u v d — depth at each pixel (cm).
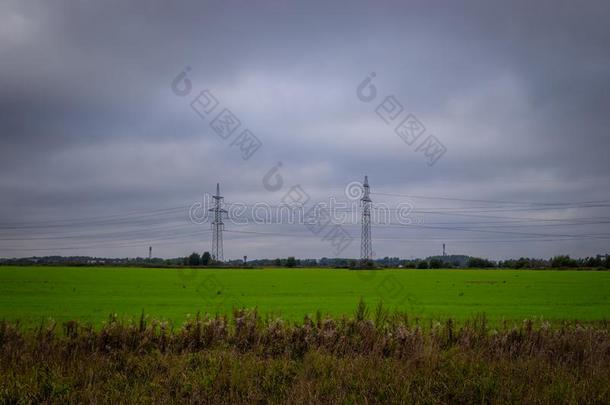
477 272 9325
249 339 1535
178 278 6212
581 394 1073
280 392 1104
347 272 8831
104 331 1503
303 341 1514
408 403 1034
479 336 1583
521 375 1198
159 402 1031
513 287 4962
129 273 7538
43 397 1071
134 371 1256
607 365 1329
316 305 2967
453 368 1241
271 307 2833
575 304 3203
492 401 1068
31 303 3025
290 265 13688
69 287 4522
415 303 3206
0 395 1057
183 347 1492
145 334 1520
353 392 1081
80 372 1207
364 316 1798
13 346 1397
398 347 1466
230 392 1073
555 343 1520
